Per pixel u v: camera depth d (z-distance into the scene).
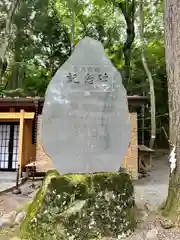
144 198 5.54
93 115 4.05
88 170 3.89
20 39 14.59
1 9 10.95
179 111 4.09
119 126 4.05
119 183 3.66
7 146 10.68
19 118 8.97
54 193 3.46
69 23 15.45
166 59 4.50
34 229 3.37
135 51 15.65
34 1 14.54
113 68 4.24
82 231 3.29
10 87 15.48
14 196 6.27
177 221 3.73
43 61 16.92
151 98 11.64
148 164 11.08
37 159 8.89
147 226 3.73
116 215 3.48
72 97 4.09
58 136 3.97
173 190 4.01
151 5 13.29
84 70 4.20
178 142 4.05
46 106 4.03
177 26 4.28
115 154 3.97
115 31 15.75
